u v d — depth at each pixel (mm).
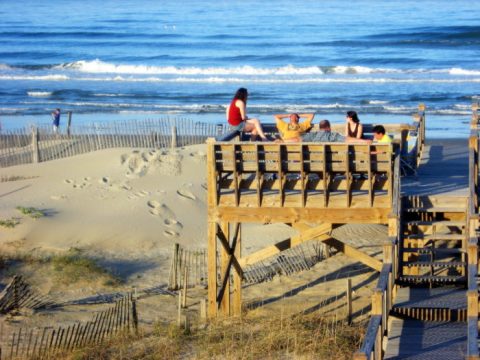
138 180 29469
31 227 25688
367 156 17141
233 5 134125
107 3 147250
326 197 17594
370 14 110312
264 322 18969
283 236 26266
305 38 84375
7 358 17141
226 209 18062
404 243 19219
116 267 23641
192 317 19844
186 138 36812
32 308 20328
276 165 17703
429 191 18250
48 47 85125
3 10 133375
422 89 57125
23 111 50625
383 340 14125
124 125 38500
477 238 15734
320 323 18734
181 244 25641
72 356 17094
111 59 76438
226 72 67438
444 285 17453
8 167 32156
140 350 17531
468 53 74250
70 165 31203
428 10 114938
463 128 42875
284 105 51469
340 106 50906
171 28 97250
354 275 22906
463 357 13914
